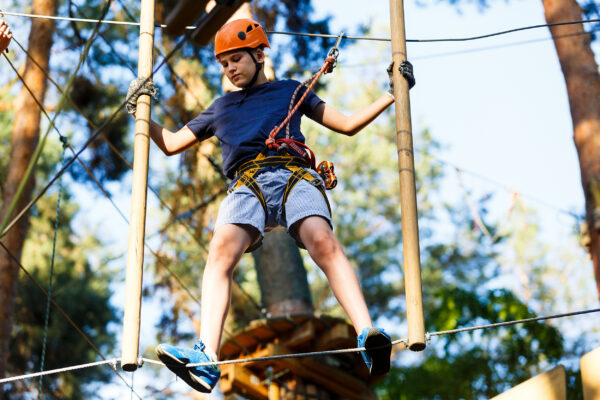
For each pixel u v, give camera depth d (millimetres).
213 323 3957
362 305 3926
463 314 13008
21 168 11359
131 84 4383
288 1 12969
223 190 12266
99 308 17234
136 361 3748
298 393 9227
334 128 4367
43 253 16984
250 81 4465
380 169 19391
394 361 18875
